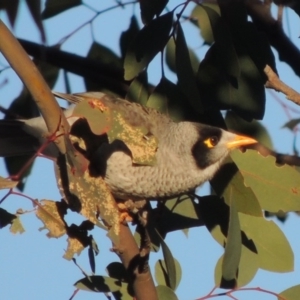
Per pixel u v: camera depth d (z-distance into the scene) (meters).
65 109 9.26
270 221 8.31
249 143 9.31
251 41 8.67
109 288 7.61
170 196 8.98
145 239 7.48
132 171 8.88
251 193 8.25
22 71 6.49
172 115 8.73
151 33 8.41
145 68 8.56
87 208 6.71
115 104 9.17
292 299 7.52
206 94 8.54
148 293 7.55
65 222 7.02
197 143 9.36
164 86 8.70
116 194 9.32
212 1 8.73
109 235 6.78
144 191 9.16
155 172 9.08
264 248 8.23
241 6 8.66
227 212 8.36
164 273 8.02
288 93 8.77
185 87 8.17
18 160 9.34
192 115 8.77
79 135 7.13
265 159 8.48
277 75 8.84
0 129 9.30
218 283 7.55
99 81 10.04
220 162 8.50
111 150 8.62
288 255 8.21
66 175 6.68
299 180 8.41
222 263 7.52
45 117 6.59
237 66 8.34
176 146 9.28
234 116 9.60
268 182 8.44
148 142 6.92
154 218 8.41
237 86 8.54
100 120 6.73
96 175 6.98
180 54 8.24
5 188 6.20
